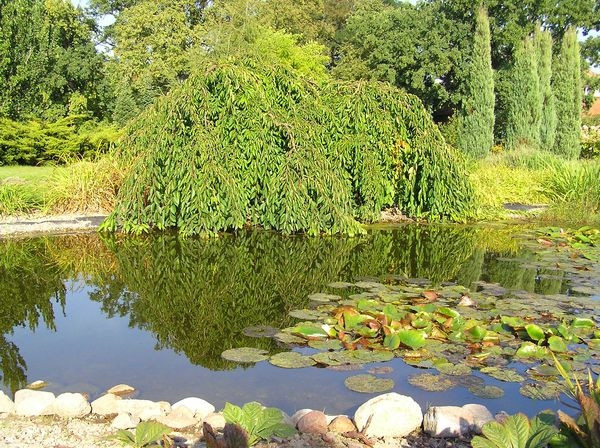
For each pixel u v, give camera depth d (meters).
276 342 3.59
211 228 7.14
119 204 7.02
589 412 1.65
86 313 4.18
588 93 27.27
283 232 7.17
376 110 8.17
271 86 7.54
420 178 8.60
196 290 4.81
